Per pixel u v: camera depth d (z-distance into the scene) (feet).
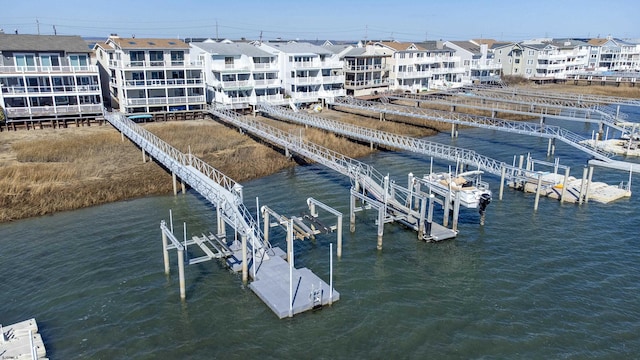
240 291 84.48
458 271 91.97
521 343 70.79
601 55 469.16
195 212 120.06
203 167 137.80
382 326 75.00
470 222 115.55
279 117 228.43
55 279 87.66
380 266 94.27
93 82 204.13
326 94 264.72
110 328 74.08
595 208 123.13
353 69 290.97
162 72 221.87
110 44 230.48
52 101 198.39
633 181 146.41
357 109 257.34
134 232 107.96
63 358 67.26
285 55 254.06
